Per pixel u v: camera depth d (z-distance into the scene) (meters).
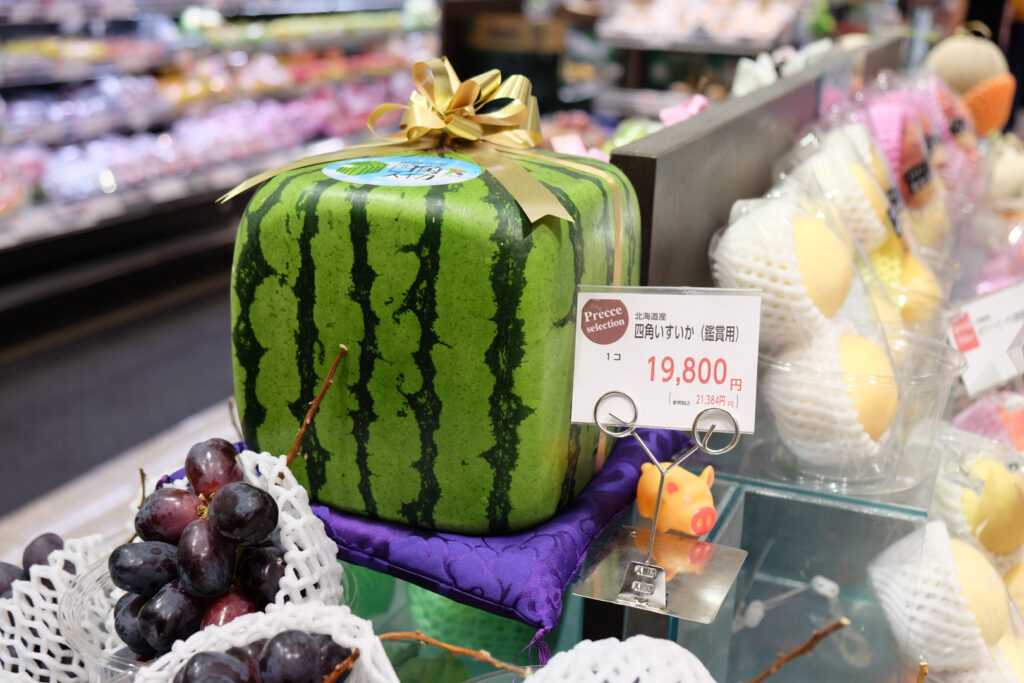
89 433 3.54
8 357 4.22
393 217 1.02
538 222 1.02
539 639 1.04
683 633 1.12
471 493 1.10
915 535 1.21
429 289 1.03
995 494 1.36
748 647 1.34
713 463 1.30
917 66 3.75
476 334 1.03
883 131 2.01
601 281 1.16
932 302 1.61
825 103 2.38
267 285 1.10
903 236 1.72
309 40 6.15
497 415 1.06
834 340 1.26
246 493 0.92
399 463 1.12
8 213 4.20
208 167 5.36
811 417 1.20
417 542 1.12
